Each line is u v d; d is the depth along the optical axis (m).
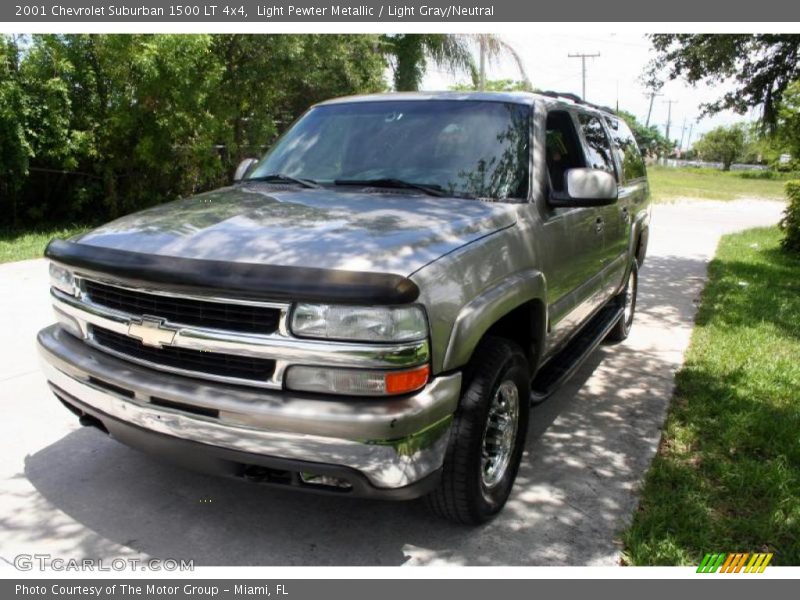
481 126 3.68
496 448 3.12
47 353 3.05
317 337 2.37
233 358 2.51
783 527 3.07
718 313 7.21
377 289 2.29
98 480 3.40
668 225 17.11
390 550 2.93
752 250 12.23
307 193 3.45
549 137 3.95
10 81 10.45
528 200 3.42
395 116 3.91
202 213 3.07
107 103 12.05
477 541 3.00
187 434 2.57
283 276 2.34
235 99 14.20
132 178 12.86
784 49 10.20
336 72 17.31
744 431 4.02
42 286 7.56
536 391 3.74
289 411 2.38
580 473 3.62
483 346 2.96
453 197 3.36
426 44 20.09
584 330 5.02
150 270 2.52
